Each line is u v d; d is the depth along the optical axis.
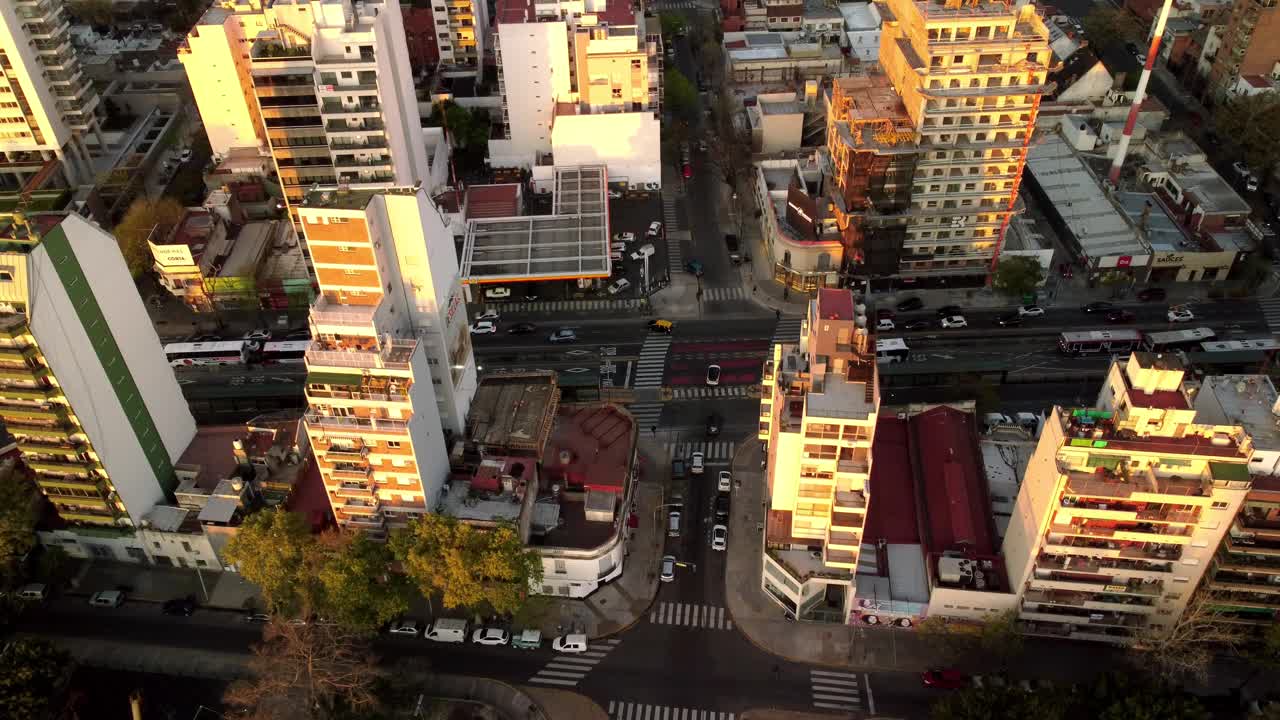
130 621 136.12
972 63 165.50
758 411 169.38
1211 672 126.38
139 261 195.75
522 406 151.38
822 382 118.75
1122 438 110.81
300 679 118.31
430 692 127.06
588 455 146.25
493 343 185.12
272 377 177.38
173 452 146.00
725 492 153.12
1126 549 116.81
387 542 128.88
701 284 199.38
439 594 138.62
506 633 132.62
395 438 124.19
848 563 126.50
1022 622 128.62
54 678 120.00
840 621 134.75
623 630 134.75
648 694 126.94
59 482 132.00
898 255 188.88
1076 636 128.62
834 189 194.12
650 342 185.12
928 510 139.12
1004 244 195.00
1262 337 177.75
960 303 191.62
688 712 124.88
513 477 135.00
